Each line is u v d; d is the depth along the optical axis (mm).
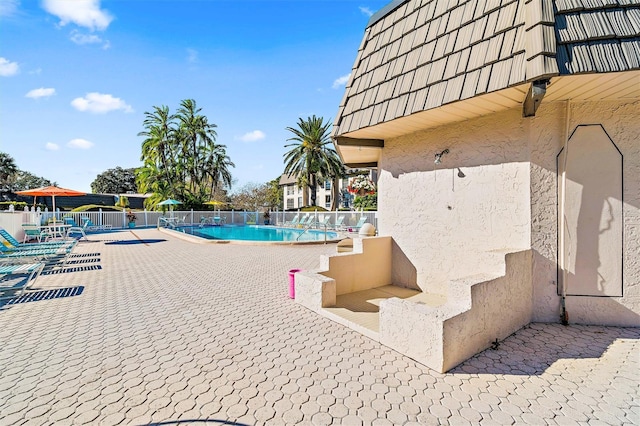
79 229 17609
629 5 3172
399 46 5301
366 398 2727
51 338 4117
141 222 26922
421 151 5836
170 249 13414
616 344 3658
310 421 2428
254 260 10664
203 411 2566
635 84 3488
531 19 3332
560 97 4031
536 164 4328
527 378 3004
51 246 9867
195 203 32938
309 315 5012
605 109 4105
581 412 2498
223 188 44750
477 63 3787
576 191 4195
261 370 3242
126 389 2906
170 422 2430
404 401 2678
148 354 3639
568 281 4250
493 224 4766
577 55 3062
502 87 3379
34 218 16734
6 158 45500
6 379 3096
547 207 4293
